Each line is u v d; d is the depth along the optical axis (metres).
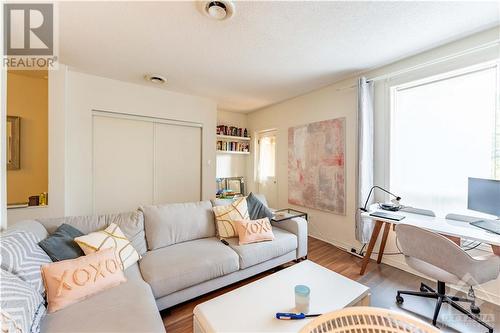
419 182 2.37
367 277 2.25
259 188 4.76
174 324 1.57
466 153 2.06
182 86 3.30
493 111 1.90
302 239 2.46
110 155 3.13
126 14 1.69
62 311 1.12
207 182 3.97
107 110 3.04
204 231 2.23
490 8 1.60
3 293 0.91
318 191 3.36
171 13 1.67
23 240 1.28
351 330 0.80
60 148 2.66
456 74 2.10
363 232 2.55
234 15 1.68
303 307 1.14
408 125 2.45
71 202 2.84
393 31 1.89
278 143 4.16
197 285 1.71
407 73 2.37
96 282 1.28
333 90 3.16
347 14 1.67
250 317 1.12
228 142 4.68
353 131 2.92
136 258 1.71
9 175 2.93
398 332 0.78
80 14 1.69
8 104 2.91
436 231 1.69
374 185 2.68
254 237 2.12
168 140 3.61
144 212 2.04
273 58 2.39
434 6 1.58
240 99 3.94
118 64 2.58
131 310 1.14
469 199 1.89
